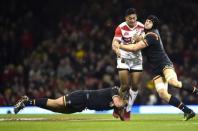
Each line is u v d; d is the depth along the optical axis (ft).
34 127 108.27
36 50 258.16
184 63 250.98
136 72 140.36
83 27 268.21
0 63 258.98
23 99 129.49
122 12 275.59
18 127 108.27
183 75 242.37
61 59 251.19
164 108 188.65
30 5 288.71
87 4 282.97
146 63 237.25
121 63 139.74
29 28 276.21
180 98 225.56
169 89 224.12
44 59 251.80
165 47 255.50
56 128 106.01
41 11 288.71
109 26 265.75
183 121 125.49
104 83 232.73
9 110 181.78
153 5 280.10
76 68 245.04
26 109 179.42
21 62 259.60
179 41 260.01
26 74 247.29
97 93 129.29
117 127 107.86
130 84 140.77
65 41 260.83
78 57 251.80
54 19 286.05
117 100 127.65
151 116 155.12
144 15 277.03
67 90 230.89
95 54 250.57
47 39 274.77
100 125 112.98
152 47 130.62
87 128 105.81
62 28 272.51
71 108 129.90
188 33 270.26
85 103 129.49
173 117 147.95
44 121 126.62
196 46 261.65
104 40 260.01
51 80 237.04
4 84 240.12
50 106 129.80
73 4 290.76
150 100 225.56
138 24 138.10
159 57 130.41
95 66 244.63
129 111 138.41
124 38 137.59
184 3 286.05
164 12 279.49
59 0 291.99
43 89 231.91
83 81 237.66
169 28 269.85
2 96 227.40
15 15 283.79
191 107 194.90
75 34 262.88
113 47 136.36
